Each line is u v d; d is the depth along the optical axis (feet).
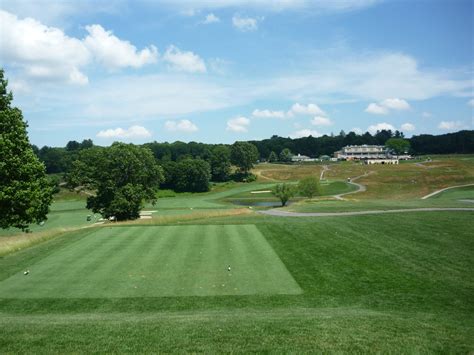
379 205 186.50
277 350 38.86
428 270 80.69
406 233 111.75
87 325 48.16
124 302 67.26
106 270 83.61
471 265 82.28
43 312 63.16
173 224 136.56
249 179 514.68
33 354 38.40
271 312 60.70
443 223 121.70
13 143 96.27
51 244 106.63
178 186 454.40
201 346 40.06
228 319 51.34
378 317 52.16
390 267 83.87
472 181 362.94
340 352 38.32
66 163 524.93
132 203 198.59
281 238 110.63
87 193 380.58
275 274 81.20
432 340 42.04
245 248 100.32
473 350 39.37
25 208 98.37
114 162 201.67
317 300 68.23
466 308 62.34
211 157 536.83
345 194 341.00
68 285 75.15
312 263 88.02
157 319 52.24
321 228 122.72
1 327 47.55
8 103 98.94
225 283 76.07
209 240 109.09
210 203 332.80
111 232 121.90
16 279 78.74
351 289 73.15
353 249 97.91
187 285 75.05
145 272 82.17
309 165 618.03
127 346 40.32
